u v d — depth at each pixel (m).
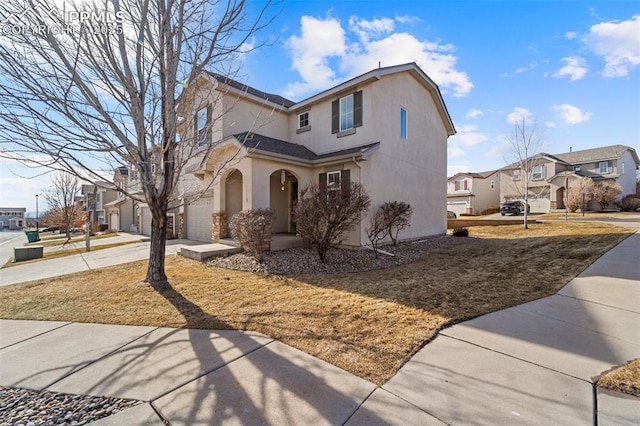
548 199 30.28
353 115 11.19
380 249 10.35
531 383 2.62
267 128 13.22
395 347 3.32
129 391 2.57
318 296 5.30
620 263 6.81
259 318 4.25
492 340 3.47
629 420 2.15
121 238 17.02
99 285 6.18
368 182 10.33
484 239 13.33
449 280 6.31
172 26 5.47
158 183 6.05
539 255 8.41
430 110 14.77
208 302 5.01
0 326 4.10
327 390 2.54
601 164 30.14
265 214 8.60
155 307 4.79
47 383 2.72
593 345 3.31
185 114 6.20
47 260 9.77
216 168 11.29
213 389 2.57
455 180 38.44
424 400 2.40
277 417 2.20
